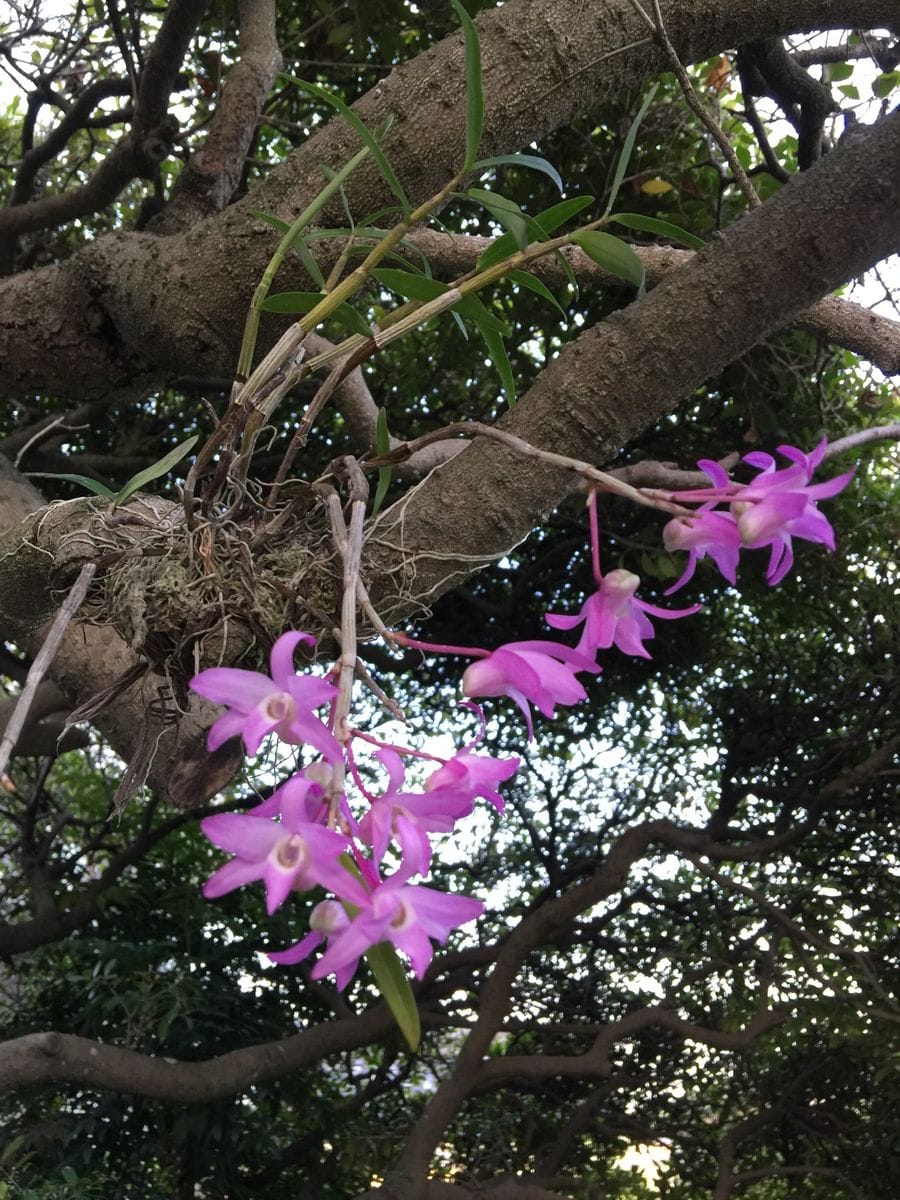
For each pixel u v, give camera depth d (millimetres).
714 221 1665
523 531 570
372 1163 2004
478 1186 1619
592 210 1621
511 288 1651
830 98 1208
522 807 2195
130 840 2252
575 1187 1823
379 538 530
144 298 857
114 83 1619
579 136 1504
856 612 2039
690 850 1852
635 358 573
